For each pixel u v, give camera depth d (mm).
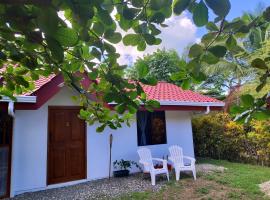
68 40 955
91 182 7535
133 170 8742
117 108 1612
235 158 10836
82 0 889
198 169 9008
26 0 838
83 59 1482
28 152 6680
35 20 890
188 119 10492
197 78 1371
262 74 1447
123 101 1534
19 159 6504
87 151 7855
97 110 2232
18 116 6598
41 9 848
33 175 6699
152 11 1148
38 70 1647
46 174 6914
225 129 10938
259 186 6688
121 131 8664
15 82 1752
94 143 8039
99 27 1185
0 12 880
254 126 9453
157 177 7961
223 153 11250
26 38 1009
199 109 9469
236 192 6195
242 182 7066
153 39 1256
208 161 10680
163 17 1158
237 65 10438
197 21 976
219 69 11422
